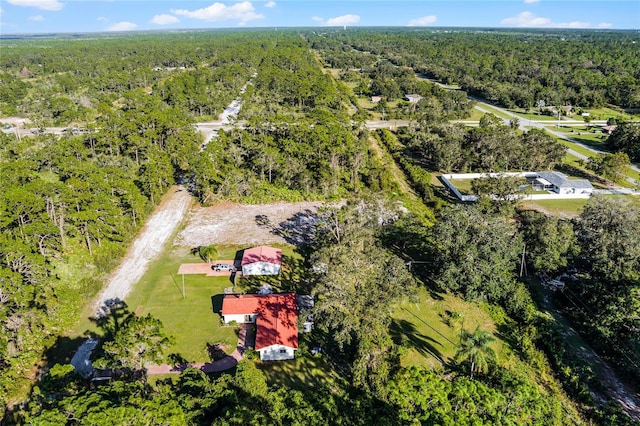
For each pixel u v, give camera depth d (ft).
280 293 160.97
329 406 102.78
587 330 146.20
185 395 100.48
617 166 272.51
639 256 150.92
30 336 133.80
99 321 146.20
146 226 214.48
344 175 277.03
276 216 226.38
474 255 154.51
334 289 120.67
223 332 142.00
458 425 96.12
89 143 293.43
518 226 212.02
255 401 103.60
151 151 264.52
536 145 296.10
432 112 418.72
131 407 83.61
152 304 155.43
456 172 295.48
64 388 99.04
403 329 144.56
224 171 249.55
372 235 166.20
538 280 174.70
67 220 187.32
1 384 115.96
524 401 110.01
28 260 141.18
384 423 100.01
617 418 112.27
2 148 281.54
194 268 178.70
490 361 126.82
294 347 130.00
